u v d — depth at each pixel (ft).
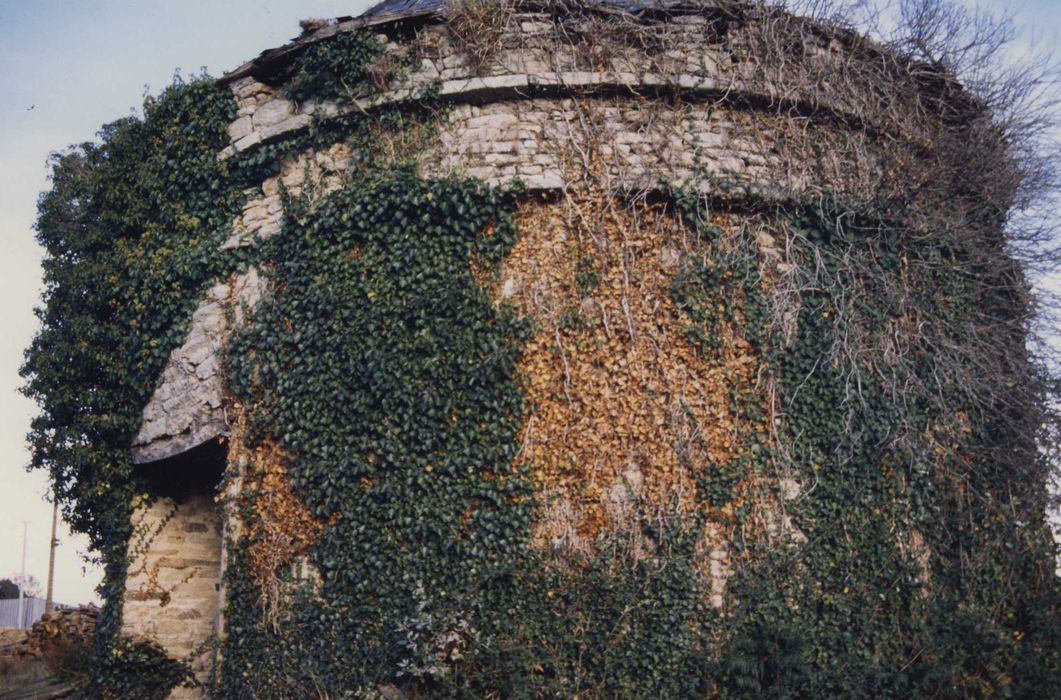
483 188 36.50
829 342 37.86
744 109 38.88
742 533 35.14
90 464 42.70
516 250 36.50
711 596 34.45
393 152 38.09
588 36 37.60
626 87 37.42
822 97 39.70
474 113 37.76
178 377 40.47
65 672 46.78
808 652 34.09
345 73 38.83
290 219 38.93
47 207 47.78
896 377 38.73
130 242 43.11
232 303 39.70
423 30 38.47
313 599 35.14
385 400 35.53
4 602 106.32
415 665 33.09
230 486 37.45
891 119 41.50
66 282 44.19
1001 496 40.16
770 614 34.78
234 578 36.78
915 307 40.22
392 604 34.12
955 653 36.60
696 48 38.42
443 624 33.45
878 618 36.55
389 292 36.52
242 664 35.81
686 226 37.09
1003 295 43.75
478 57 37.40
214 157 41.45
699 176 37.27
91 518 45.83
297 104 40.09
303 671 34.58
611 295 35.96
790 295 37.68
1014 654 37.19
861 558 36.81
